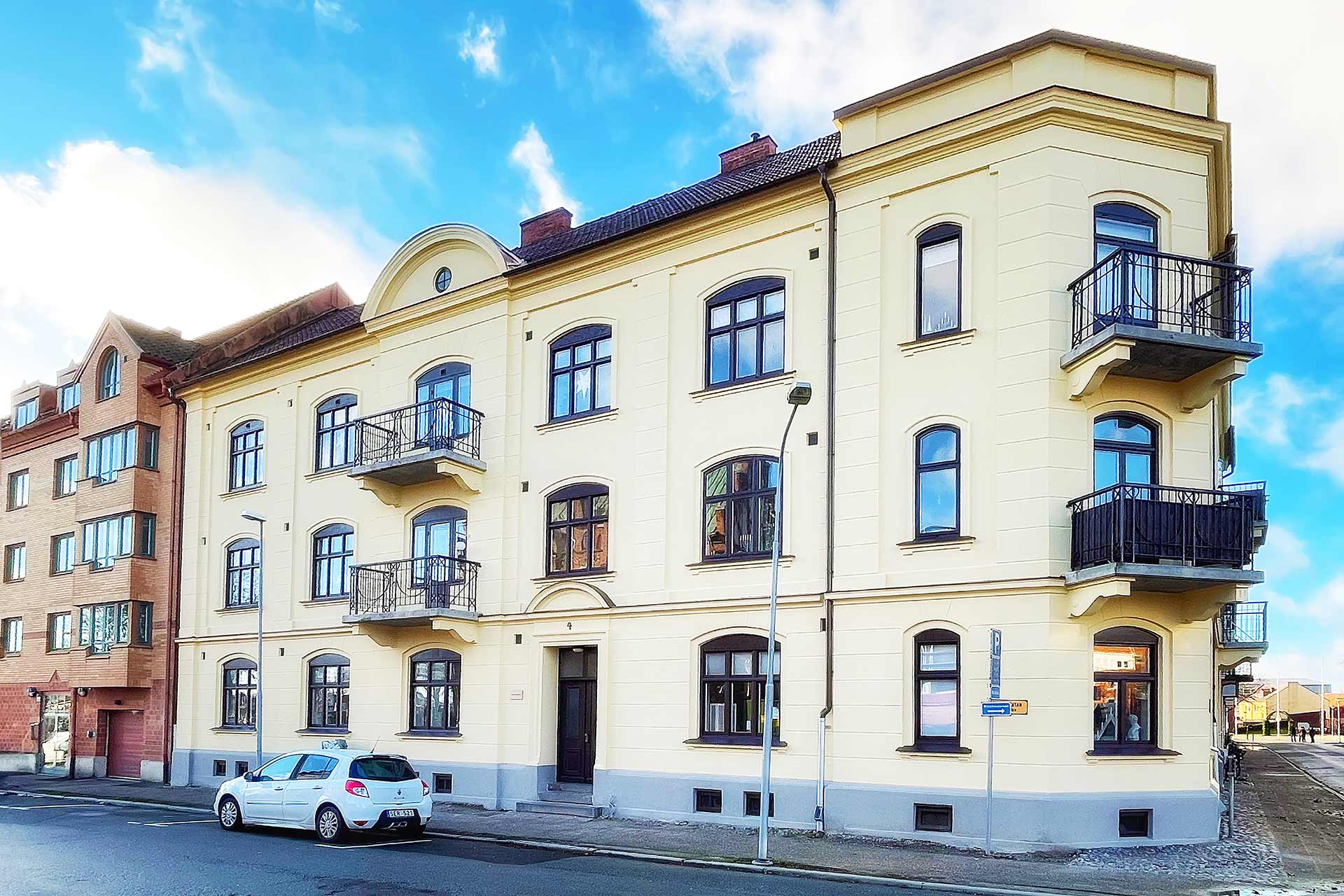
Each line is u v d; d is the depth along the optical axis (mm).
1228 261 19500
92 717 30203
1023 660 14508
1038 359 14977
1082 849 13883
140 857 14414
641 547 18844
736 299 18562
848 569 16266
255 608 26062
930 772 15039
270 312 33406
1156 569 13594
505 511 21000
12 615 34531
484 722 20500
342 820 15797
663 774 17859
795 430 17312
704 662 17906
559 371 21000
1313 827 17281
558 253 20594
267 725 25000
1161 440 15391
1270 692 109750
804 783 16203
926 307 16328
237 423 27625
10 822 19078
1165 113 15578
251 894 11625
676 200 22234
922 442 16062
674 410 18906
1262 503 22531
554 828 16906
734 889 11781
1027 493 14797
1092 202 15391
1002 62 15867
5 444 36219
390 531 23094
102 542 30109
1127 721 14750
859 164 16875
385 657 22578
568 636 19625
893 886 12023
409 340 23391
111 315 31062
